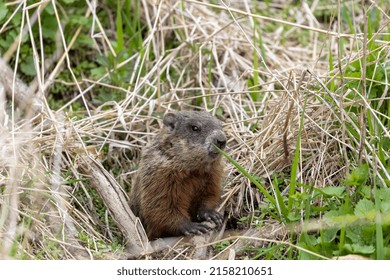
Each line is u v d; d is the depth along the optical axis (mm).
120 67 9281
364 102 6574
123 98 9055
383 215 5824
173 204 7133
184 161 7027
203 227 7043
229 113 8547
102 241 6816
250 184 7434
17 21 9195
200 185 7230
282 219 6422
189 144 6984
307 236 5941
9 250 5973
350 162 7062
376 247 5695
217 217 7137
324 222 6105
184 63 9438
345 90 7441
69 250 6492
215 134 6934
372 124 6980
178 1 9633
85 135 8086
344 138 6781
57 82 9352
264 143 7535
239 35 9914
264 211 6816
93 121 8406
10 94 8539
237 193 7520
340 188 6242
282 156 7441
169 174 7094
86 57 9742
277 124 7602
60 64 8648
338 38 6797
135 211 7551
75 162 7598
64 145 7574
